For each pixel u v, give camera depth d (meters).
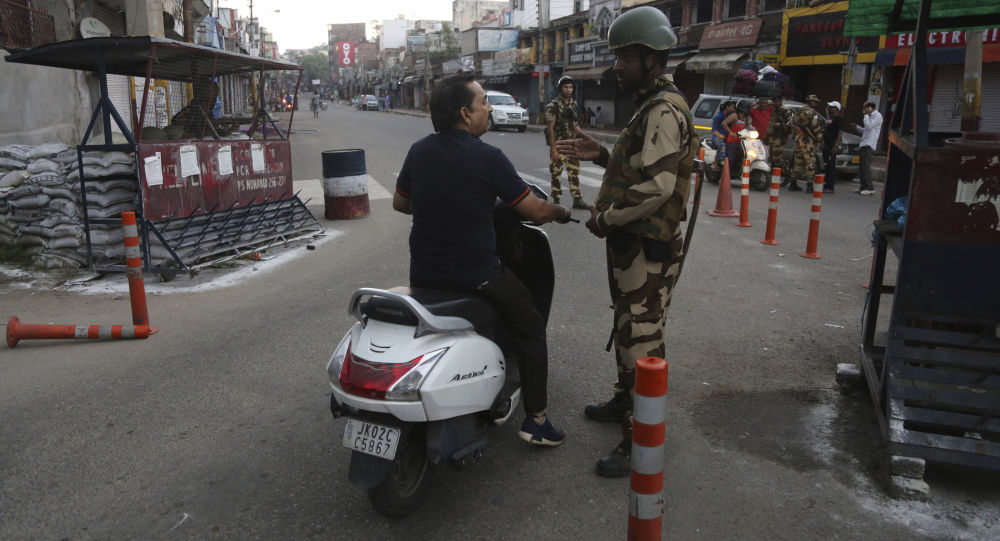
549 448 3.43
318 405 3.93
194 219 7.16
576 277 6.66
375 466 2.58
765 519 2.82
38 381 4.30
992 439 3.10
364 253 7.90
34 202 6.95
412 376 2.62
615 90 33.41
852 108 19.44
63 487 3.11
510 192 2.89
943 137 3.99
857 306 5.71
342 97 142.12
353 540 2.72
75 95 13.82
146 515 2.89
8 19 11.31
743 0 24.17
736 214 9.97
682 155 2.96
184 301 6.02
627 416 3.14
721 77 25.34
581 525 2.80
